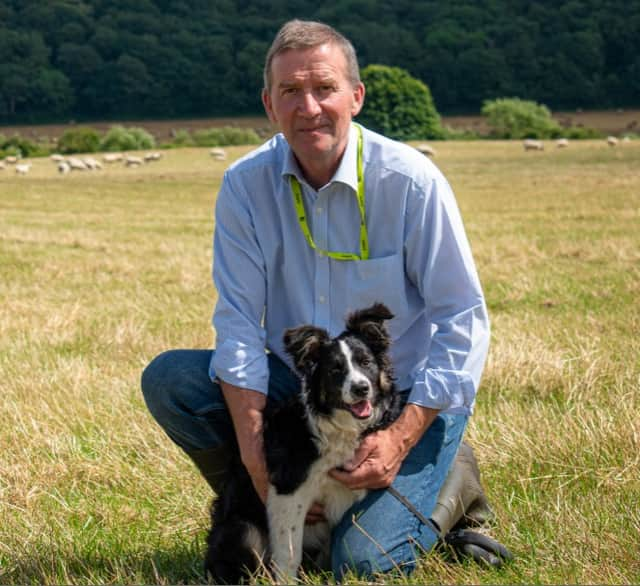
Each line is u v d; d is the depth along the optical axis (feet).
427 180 16.24
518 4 467.52
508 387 26.96
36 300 44.70
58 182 142.82
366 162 16.30
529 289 43.55
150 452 22.44
